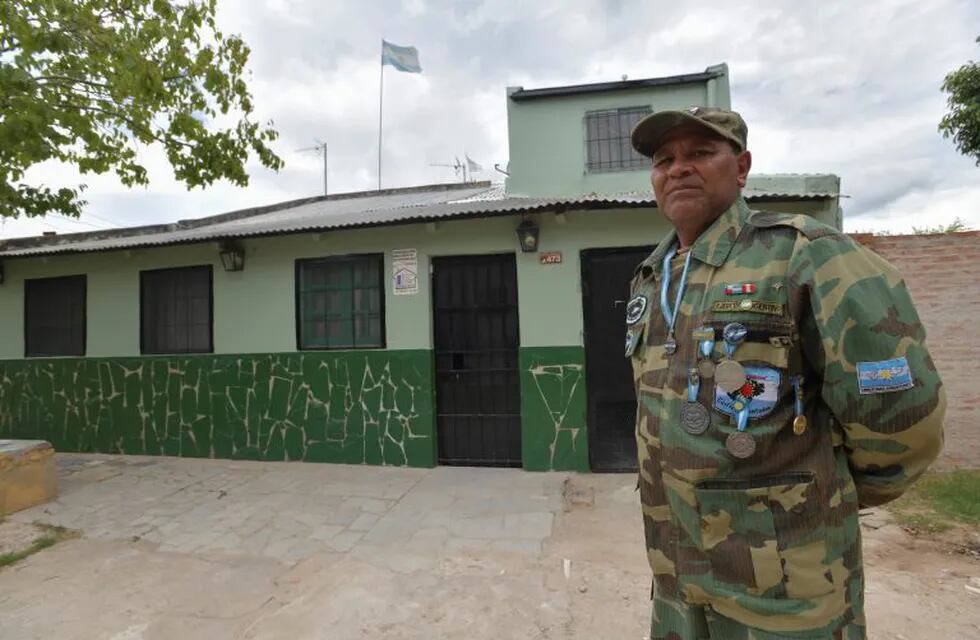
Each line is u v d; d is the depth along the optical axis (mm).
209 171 6020
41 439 6902
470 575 3174
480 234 5441
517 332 5461
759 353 1241
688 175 1436
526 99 7309
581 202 4801
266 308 6094
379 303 5762
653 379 1449
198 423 6285
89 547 3789
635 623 2621
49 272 7016
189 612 2900
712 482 1272
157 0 5234
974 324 4797
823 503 1226
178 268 6453
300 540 3816
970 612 2588
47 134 4668
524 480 4980
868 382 1153
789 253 1269
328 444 5824
